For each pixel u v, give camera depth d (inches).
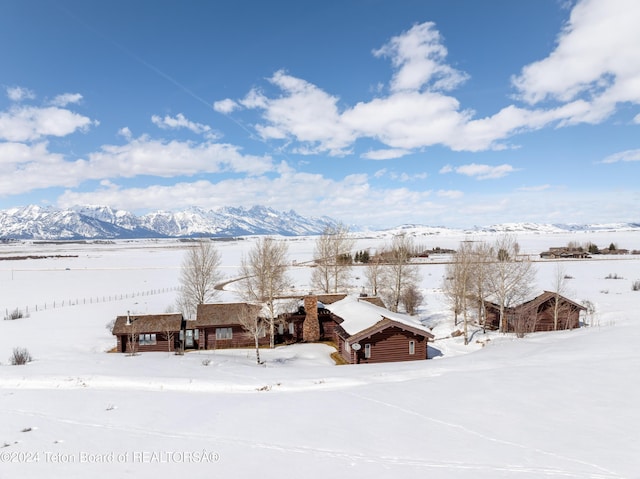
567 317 1904.5
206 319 1846.7
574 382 835.4
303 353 1691.7
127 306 2650.1
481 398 788.0
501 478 485.1
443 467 522.9
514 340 1598.2
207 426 713.0
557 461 521.7
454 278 2233.0
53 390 962.1
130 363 1304.1
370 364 1359.5
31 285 3604.8
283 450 600.4
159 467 557.0
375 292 2513.5
